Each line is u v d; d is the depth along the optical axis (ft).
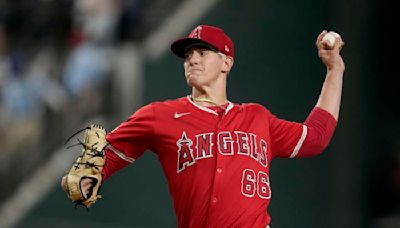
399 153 151.23
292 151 61.31
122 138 58.80
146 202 145.69
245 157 57.72
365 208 148.77
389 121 152.97
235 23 144.97
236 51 141.90
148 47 153.07
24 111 172.76
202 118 58.59
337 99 64.13
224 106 60.03
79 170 56.95
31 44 180.34
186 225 57.88
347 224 146.10
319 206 146.20
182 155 57.67
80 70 162.81
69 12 173.06
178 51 61.05
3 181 169.48
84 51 163.43
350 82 149.59
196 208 57.00
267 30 144.56
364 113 150.51
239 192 56.90
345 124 149.07
